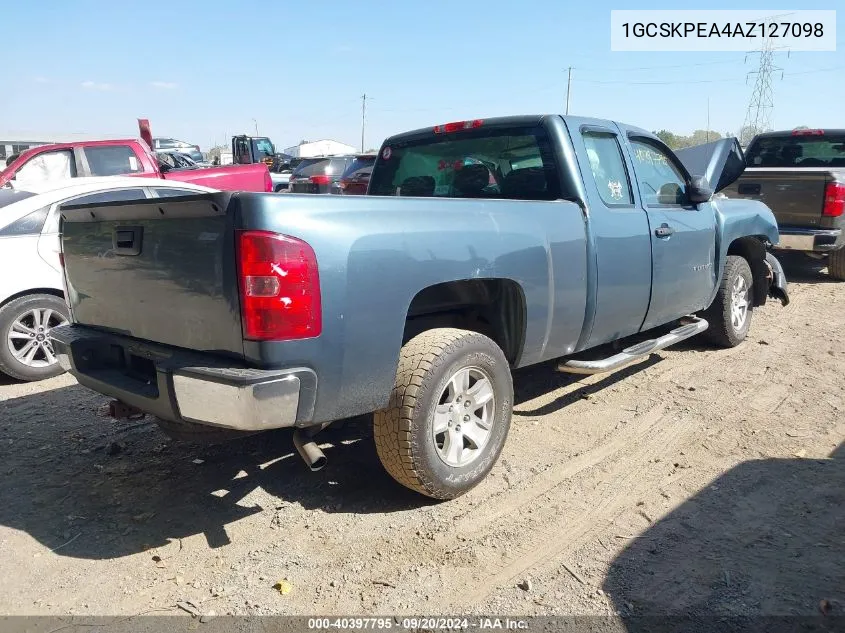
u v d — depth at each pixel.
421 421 3.29
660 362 6.07
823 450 4.16
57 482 3.91
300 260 2.78
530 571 2.98
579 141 4.39
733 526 3.31
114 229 3.40
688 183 5.39
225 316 2.87
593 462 4.05
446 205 3.44
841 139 10.46
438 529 3.32
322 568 3.03
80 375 3.55
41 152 9.73
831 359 6.07
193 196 2.88
